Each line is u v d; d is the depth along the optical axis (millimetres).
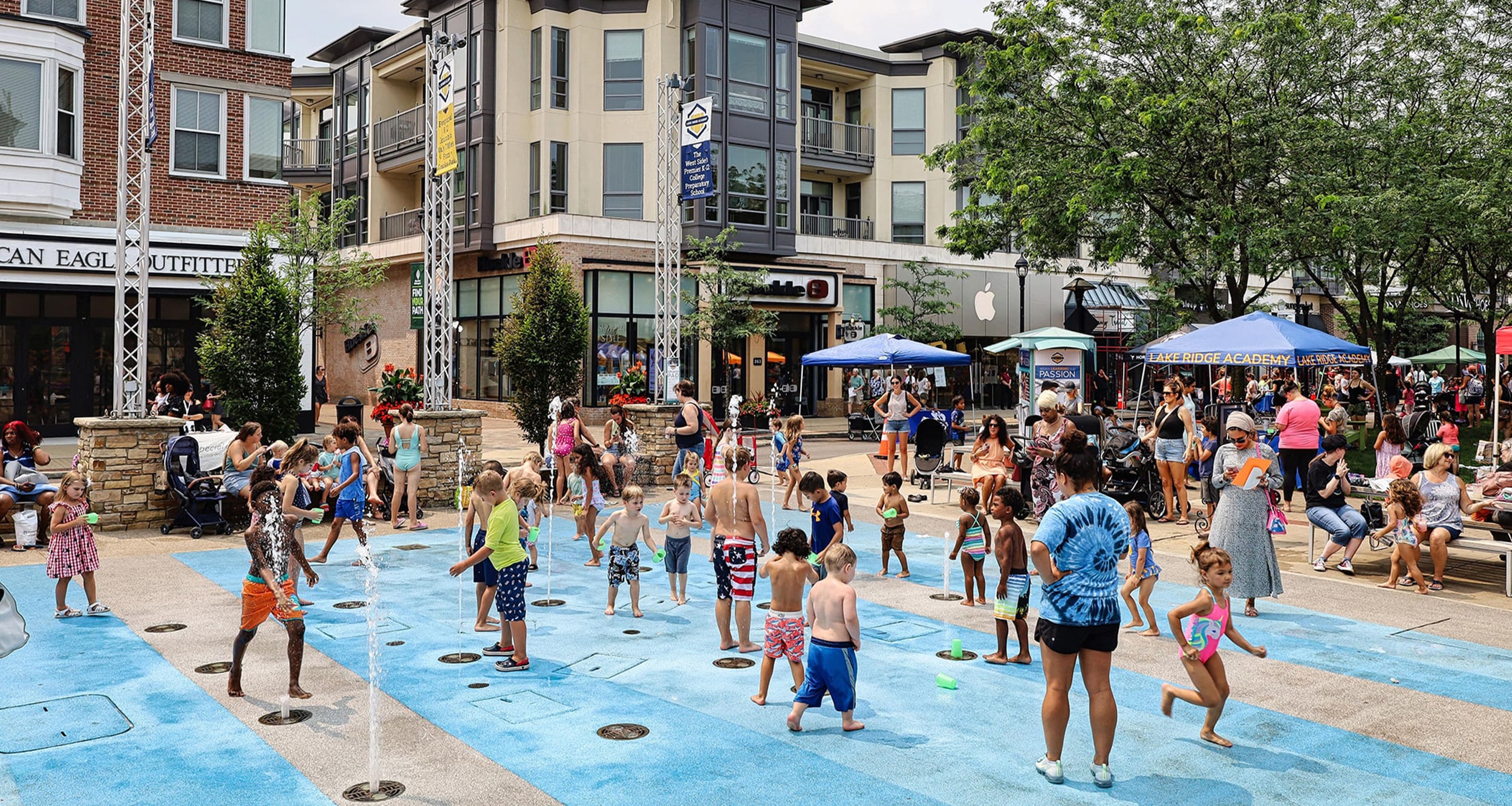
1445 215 20047
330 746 6676
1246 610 10242
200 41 25344
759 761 6461
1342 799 5930
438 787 6023
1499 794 6000
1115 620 6074
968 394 42938
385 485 17188
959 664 8664
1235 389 22594
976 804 5824
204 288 25656
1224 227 21062
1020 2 24047
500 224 35125
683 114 21812
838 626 6910
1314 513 12258
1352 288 28219
